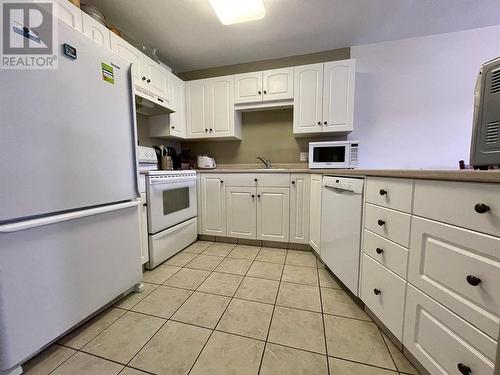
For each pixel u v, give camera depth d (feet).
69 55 3.22
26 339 2.82
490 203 1.94
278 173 7.32
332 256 5.21
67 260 3.33
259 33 7.11
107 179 3.96
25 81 2.74
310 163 7.56
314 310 4.20
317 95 7.59
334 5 5.89
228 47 7.91
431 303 2.56
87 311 3.65
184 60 8.84
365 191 3.97
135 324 3.82
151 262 5.89
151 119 8.34
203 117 8.79
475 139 2.83
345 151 7.22
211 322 3.87
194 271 5.82
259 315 4.06
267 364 3.03
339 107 7.44
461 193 2.20
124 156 4.33
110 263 4.09
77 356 3.16
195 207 8.07
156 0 5.62
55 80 3.06
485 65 2.68
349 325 3.78
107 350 3.27
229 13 5.56
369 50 7.90
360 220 4.10
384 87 7.92
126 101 4.36
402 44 7.65
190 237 7.82
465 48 7.25
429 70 7.56
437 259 2.48
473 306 2.11
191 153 10.10
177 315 4.06
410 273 2.89
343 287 5.03
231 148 9.65
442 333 2.43
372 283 3.75
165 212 6.40
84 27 4.68
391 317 3.27
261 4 5.30
